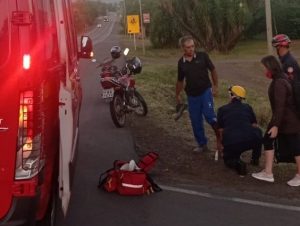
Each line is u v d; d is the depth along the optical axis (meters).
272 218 5.93
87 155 8.77
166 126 11.23
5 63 3.73
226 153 7.71
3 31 3.74
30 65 3.74
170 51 47.00
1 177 3.77
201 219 5.89
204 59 8.48
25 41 3.75
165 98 16.33
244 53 43.19
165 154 8.74
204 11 43.72
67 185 4.54
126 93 11.50
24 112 3.75
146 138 10.02
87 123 11.67
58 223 5.38
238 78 26.30
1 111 3.74
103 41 65.56
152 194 6.75
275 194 6.75
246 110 7.81
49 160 4.36
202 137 8.78
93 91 17.20
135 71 12.20
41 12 4.15
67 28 5.96
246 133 7.59
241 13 43.41
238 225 5.71
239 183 7.20
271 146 7.09
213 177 7.48
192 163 8.19
